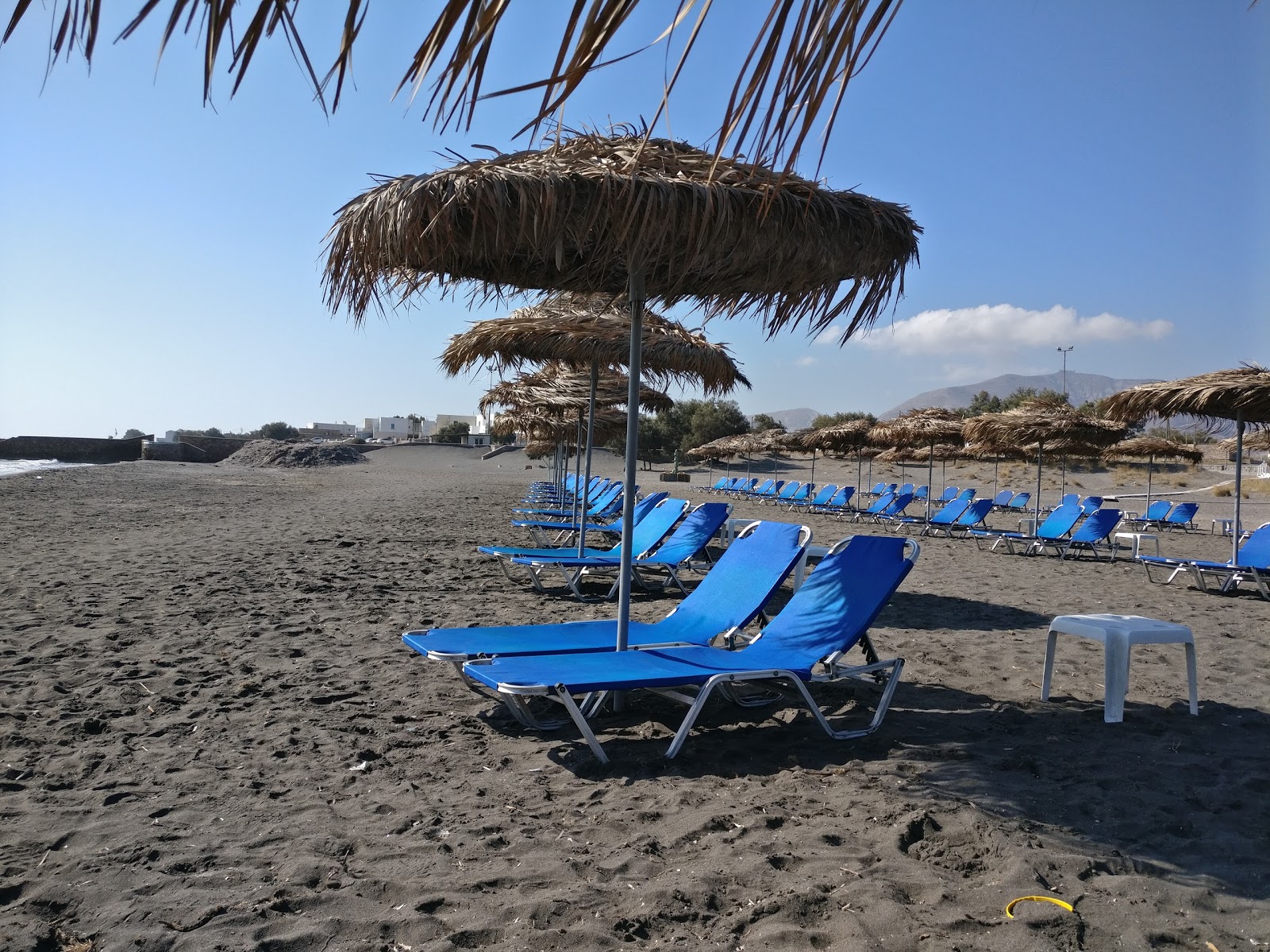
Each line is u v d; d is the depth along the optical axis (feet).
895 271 11.98
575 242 10.78
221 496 73.00
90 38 2.93
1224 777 10.34
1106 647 12.92
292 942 6.60
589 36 2.84
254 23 2.84
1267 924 6.88
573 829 8.81
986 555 40.47
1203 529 59.21
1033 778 10.30
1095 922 6.87
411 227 10.18
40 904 7.15
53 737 11.50
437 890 7.43
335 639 17.97
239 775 10.31
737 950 6.52
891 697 12.49
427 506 63.21
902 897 7.30
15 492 64.49
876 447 90.07
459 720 12.67
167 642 17.21
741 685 14.67
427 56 2.99
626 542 13.24
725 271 11.78
